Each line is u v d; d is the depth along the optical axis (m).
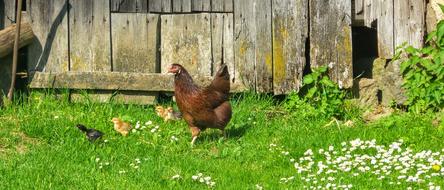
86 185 8.98
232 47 11.86
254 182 9.16
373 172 9.19
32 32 11.83
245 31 11.82
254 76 11.87
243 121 11.34
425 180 8.95
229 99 11.48
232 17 11.83
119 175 9.30
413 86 11.45
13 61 11.45
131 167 9.55
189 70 11.93
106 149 10.02
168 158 9.87
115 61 11.93
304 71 12.05
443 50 11.18
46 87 11.86
